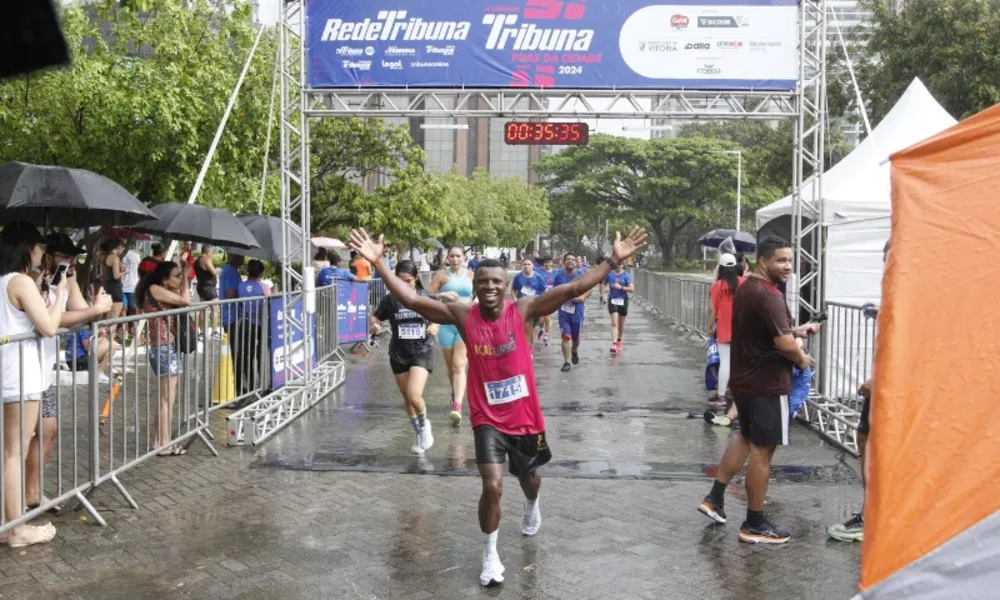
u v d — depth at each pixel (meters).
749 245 22.66
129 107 12.58
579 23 10.34
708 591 4.80
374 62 10.42
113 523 5.86
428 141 113.50
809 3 10.23
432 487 6.80
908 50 22.86
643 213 64.31
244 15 14.85
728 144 62.06
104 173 13.52
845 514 6.18
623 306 15.96
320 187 22.47
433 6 10.34
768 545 5.52
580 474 7.18
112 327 6.21
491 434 4.93
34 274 6.00
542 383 12.46
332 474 7.16
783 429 5.50
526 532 5.67
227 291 11.47
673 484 6.95
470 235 47.25
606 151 65.69
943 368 3.15
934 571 2.94
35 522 5.82
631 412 10.12
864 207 10.23
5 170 6.73
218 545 5.45
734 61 10.33
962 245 3.28
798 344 5.42
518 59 10.39
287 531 5.73
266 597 4.66
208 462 7.52
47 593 4.67
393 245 25.36
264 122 14.80
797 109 10.37
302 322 10.65
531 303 5.07
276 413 9.12
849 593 4.78
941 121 11.57
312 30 10.41
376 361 15.09
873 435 3.17
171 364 7.33
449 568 5.11
